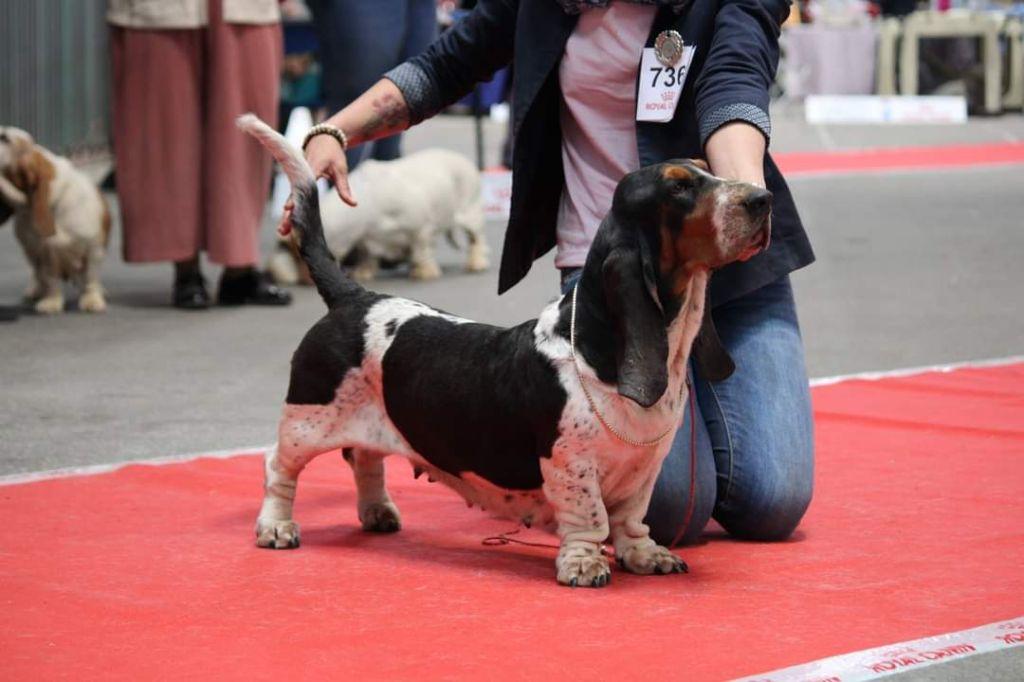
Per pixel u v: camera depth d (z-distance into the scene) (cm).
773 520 780
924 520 818
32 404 1185
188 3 1555
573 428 668
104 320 1595
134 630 617
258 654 584
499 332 712
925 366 1341
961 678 561
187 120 1596
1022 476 920
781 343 815
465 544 779
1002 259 1980
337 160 822
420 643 598
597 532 693
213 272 1983
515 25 851
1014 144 3362
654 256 645
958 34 3972
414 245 1844
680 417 686
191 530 800
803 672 562
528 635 608
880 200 2548
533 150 812
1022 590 674
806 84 4106
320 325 764
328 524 824
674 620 630
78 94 2855
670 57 764
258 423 1125
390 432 752
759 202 619
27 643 599
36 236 1606
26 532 791
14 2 2469
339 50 1792
